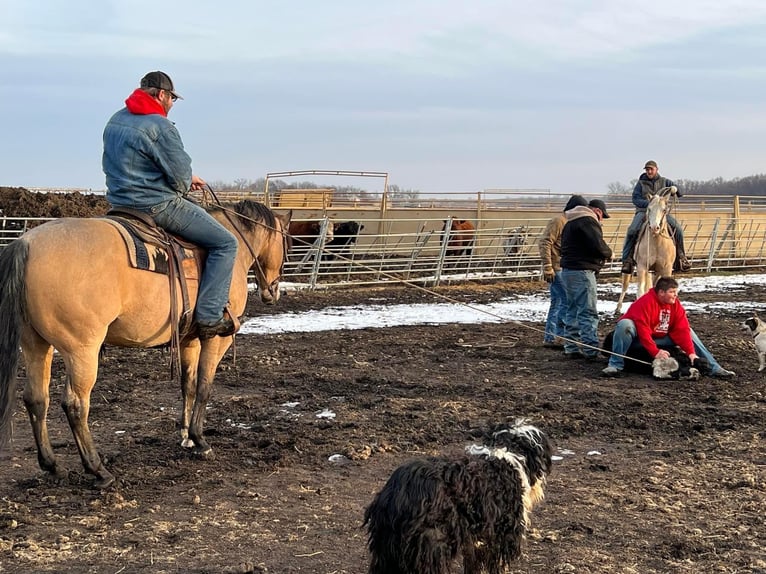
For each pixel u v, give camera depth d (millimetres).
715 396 8648
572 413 7980
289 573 4574
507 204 24672
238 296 6812
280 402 8398
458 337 12594
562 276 10781
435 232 20078
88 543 4914
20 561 4652
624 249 15469
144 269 5754
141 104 6047
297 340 12195
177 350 6055
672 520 5402
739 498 5789
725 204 26406
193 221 6160
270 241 7305
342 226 21812
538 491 4371
